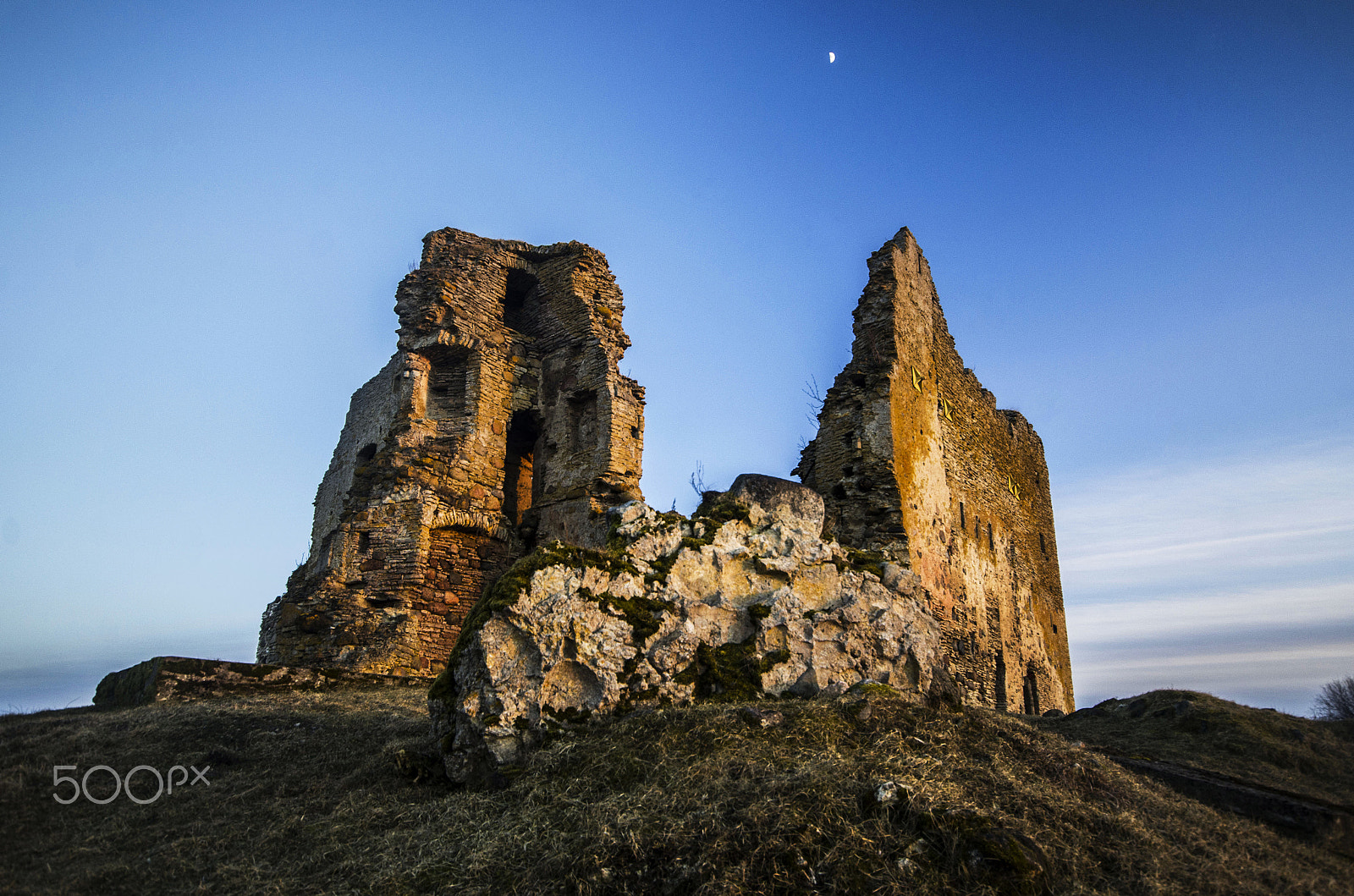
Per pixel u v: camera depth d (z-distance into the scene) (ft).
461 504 60.39
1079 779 24.76
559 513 64.64
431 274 66.08
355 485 60.59
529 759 24.81
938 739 25.02
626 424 66.23
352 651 53.93
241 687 42.39
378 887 20.44
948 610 63.36
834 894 18.15
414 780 26.94
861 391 60.39
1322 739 33.83
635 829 20.29
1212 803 26.17
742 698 27.61
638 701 26.50
